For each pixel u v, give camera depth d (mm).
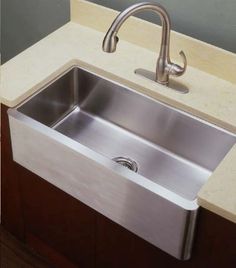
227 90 1610
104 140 1735
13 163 1693
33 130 1481
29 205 1787
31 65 1675
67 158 1458
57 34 1816
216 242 1336
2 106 1567
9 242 2080
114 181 1380
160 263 1499
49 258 1919
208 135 1556
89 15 1816
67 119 1791
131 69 1678
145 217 1386
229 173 1337
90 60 1706
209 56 1628
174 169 1642
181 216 1294
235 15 1563
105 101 1742
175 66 1575
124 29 1759
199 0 1599
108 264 1671
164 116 1625
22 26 2111
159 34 1701
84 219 1606
